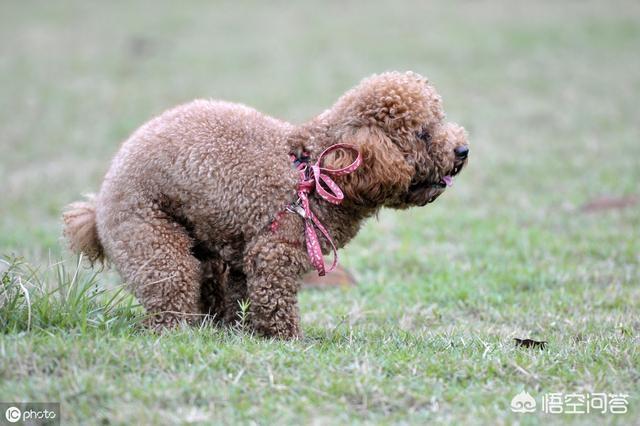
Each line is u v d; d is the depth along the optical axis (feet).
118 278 42.47
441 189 31.65
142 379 24.32
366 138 29.58
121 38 134.00
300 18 147.13
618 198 59.11
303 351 27.35
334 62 115.75
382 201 30.71
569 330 34.24
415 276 45.01
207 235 30.14
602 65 110.32
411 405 24.04
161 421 22.09
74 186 68.23
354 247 51.01
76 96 101.35
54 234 53.01
